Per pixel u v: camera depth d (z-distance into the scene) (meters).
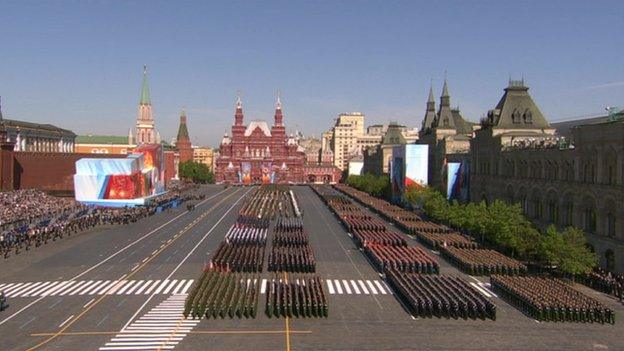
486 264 73.06
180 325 51.22
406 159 152.75
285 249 86.12
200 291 59.50
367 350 45.03
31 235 99.81
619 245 70.31
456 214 101.19
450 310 54.12
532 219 97.25
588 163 79.88
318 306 53.97
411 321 52.94
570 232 69.94
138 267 77.50
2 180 151.00
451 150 162.88
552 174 91.25
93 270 75.38
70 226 114.25
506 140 114.38
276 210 150.38
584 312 52.72
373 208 152.50
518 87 123.56
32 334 48.72
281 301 55.09
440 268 77.06
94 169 150.88
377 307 57.72
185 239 103.31
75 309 56.41
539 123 122.12
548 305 53.09
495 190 116.88
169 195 187.38
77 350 44.81
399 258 77.19
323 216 142.75
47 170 172.00
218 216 141.50
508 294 60.38
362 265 79.94
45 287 65.69
